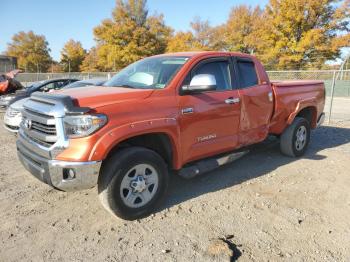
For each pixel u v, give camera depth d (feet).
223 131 15.71
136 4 162.71
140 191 12.80
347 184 16.63
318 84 22.71
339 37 103.35
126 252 10.93
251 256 10.69
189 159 14.55
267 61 115.44
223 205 14.19
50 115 11.75
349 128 31.89
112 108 11.97
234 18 155.22
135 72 15.83
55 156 11.64
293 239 11.66
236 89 16.39
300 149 20.99
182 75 14.21
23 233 12.07
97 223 12.76
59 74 106.52
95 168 11.51
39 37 232.73
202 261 10.42
